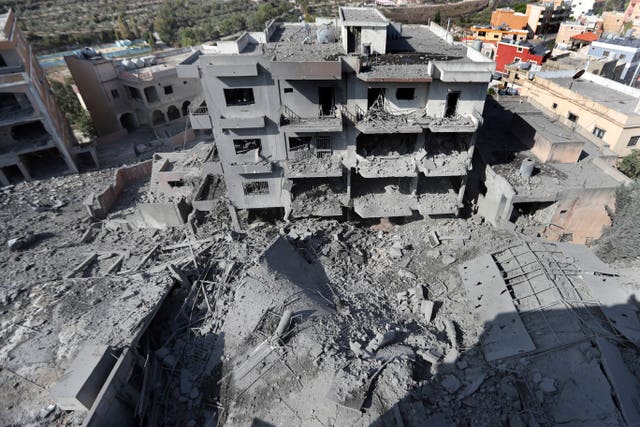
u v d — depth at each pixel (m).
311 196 30.31
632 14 97.88
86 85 54.94
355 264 26.89
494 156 30.81
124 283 22.14
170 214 31.81
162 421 16.97
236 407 16.75
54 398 15.05
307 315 20.03
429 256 26.47
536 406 16.03
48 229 33.12
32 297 22.28
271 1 139.25
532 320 19.06
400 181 31.05
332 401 16.03
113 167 46.88
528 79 48.81
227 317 20.22
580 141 28.42
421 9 122.88
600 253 26.58
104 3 139.50
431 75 23.61
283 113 25.92
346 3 135.25
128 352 17.11
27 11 123.62
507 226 27.16
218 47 27.08
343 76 24.59
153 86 54.62
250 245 25.48
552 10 106.50
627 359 16.94
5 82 38.25
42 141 42.16
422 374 18.09
